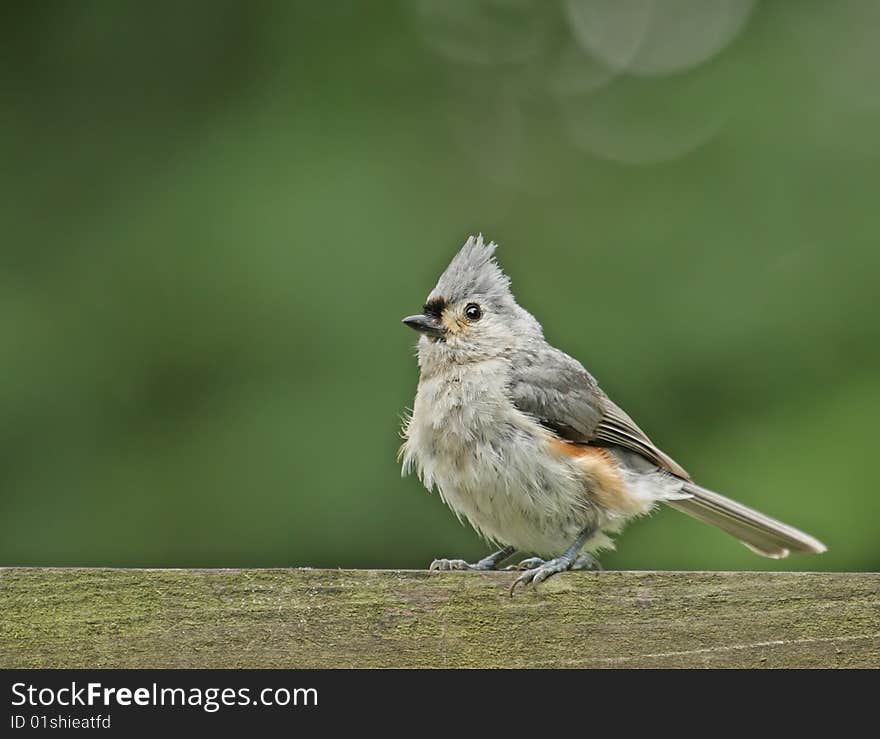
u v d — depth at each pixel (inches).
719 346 482.0
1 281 490.9
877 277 480.4
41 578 264.2
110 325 481.4
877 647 267.3
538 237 526.6
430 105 540.7
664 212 516.7
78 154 514.3
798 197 502.3
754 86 529.7
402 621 267.0
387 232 494.6
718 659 267.6
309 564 454.9
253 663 264.1
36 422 470.6
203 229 489.4
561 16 584.1
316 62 530.0
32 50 526.0
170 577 265.7
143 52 529.0
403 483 459.2
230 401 472.1
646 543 450.6
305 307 477.4
